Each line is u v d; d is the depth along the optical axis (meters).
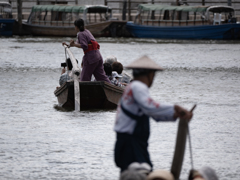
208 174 11.80
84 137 23.48
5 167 18.59
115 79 33.59
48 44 96.50
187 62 66.19
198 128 25.67
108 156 20.14
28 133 24.38
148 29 119.62
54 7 122.12
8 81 45.41
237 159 19.88
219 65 62.88
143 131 12.64
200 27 114.06
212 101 34.66
